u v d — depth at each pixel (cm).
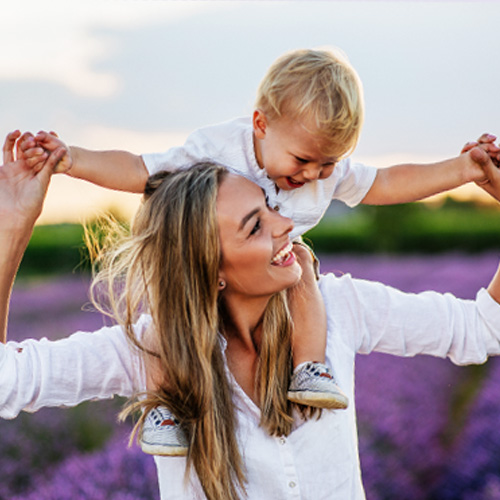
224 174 191
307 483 185
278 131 221
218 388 187
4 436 473
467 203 1434
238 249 182
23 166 187
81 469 387
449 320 204
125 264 201
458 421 471
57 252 1168
